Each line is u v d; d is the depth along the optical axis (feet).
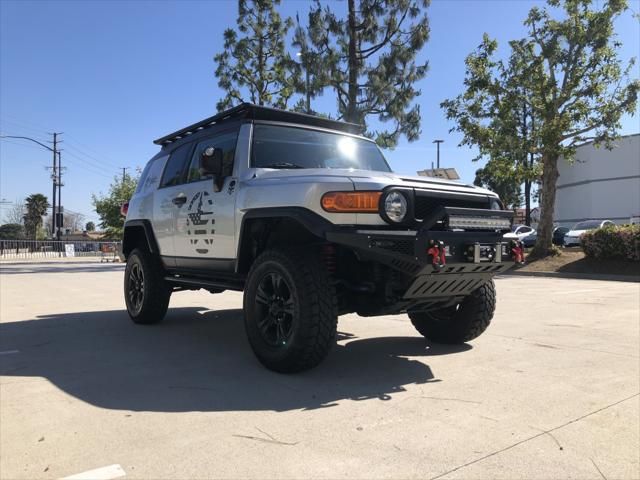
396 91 62.18
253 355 16.14
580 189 137.39
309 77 64.23
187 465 8.66
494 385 13.12
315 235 13.12
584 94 57.47
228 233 15.81
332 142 17.95
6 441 9.60
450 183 14.53
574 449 9.39
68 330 20.42
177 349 17.03
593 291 36.83
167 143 22.41
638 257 51.37
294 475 8.34
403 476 8.33
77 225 319.06
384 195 12.68
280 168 15.96
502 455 9.12
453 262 13.07
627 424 10.59
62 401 11.83
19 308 27.02
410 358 15.92
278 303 13.82
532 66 58.23
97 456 8.98
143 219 21.58
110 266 80.84
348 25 63.00
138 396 12.18
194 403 11.69
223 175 16.30
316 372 14.25
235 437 9.80
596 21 55.52
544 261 59.93
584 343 18.12
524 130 62.64
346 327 21.24
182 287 22.00
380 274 13.52
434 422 10.61
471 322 16.78
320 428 10.25
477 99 62.08
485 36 59.77
